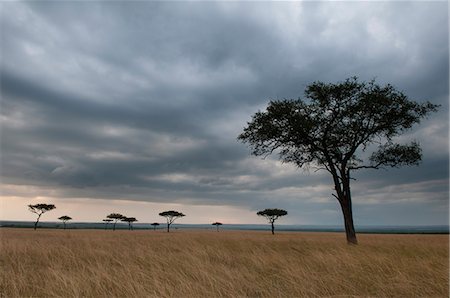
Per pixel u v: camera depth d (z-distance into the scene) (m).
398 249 14.68
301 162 26.95
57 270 8.44
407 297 7.10
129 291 6.84
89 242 17.23
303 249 14.99
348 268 9.63
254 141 26.88
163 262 10.10
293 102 25.88
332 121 25.53
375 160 25.83
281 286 7.93
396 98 24.00
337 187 25.25
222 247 14.88
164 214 112.50
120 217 127.06
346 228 24.19
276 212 86.75
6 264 10.40
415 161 25.27
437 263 10.36
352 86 24.28
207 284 7.58
